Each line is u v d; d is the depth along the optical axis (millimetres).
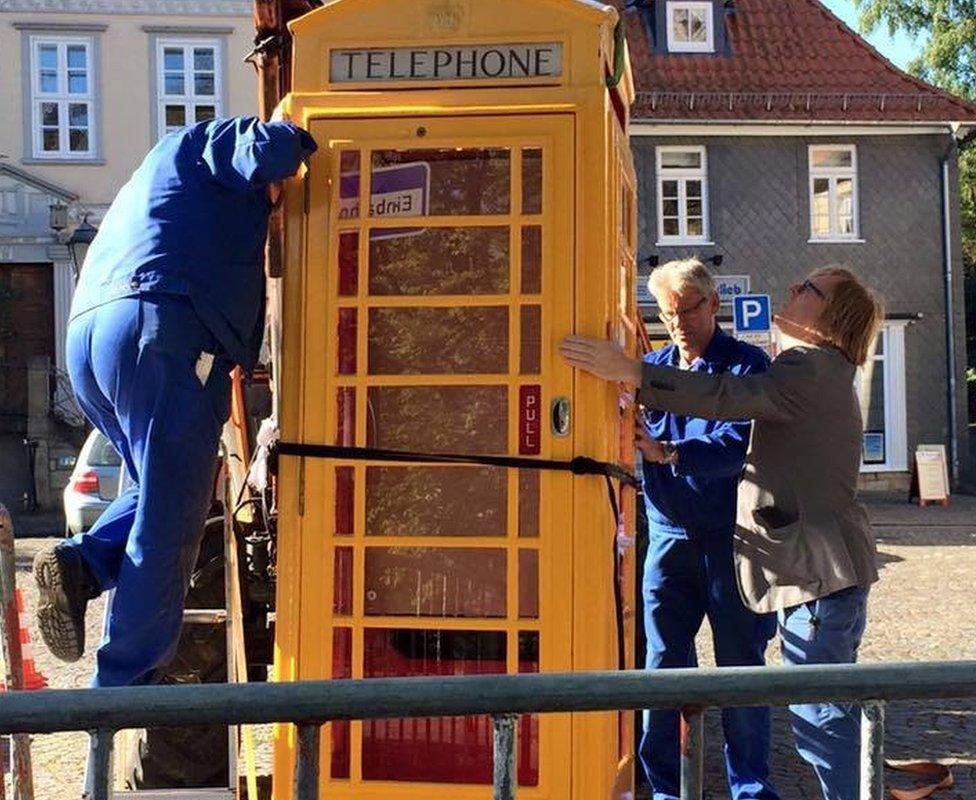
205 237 3586
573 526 3662
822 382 3994
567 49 3703
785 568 3994
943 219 24297
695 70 24359
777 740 6359
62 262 25422
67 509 11555
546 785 3654
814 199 24094
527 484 3715
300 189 3760
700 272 4793
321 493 3736
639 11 25234
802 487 4016
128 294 3547
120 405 3553
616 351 3654
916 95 24109
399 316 3760
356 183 3758
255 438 4844
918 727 6570
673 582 4762
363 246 3746
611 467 3709
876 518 19125
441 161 3752
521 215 3697
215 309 3574
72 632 3621
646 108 23516
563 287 3672
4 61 25500
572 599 3652
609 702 2096
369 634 3760
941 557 14211
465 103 3705
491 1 3729
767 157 23938
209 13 25828
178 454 3506
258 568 4684
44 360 22453
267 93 4293
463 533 3744
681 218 23812
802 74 24469
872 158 24172
